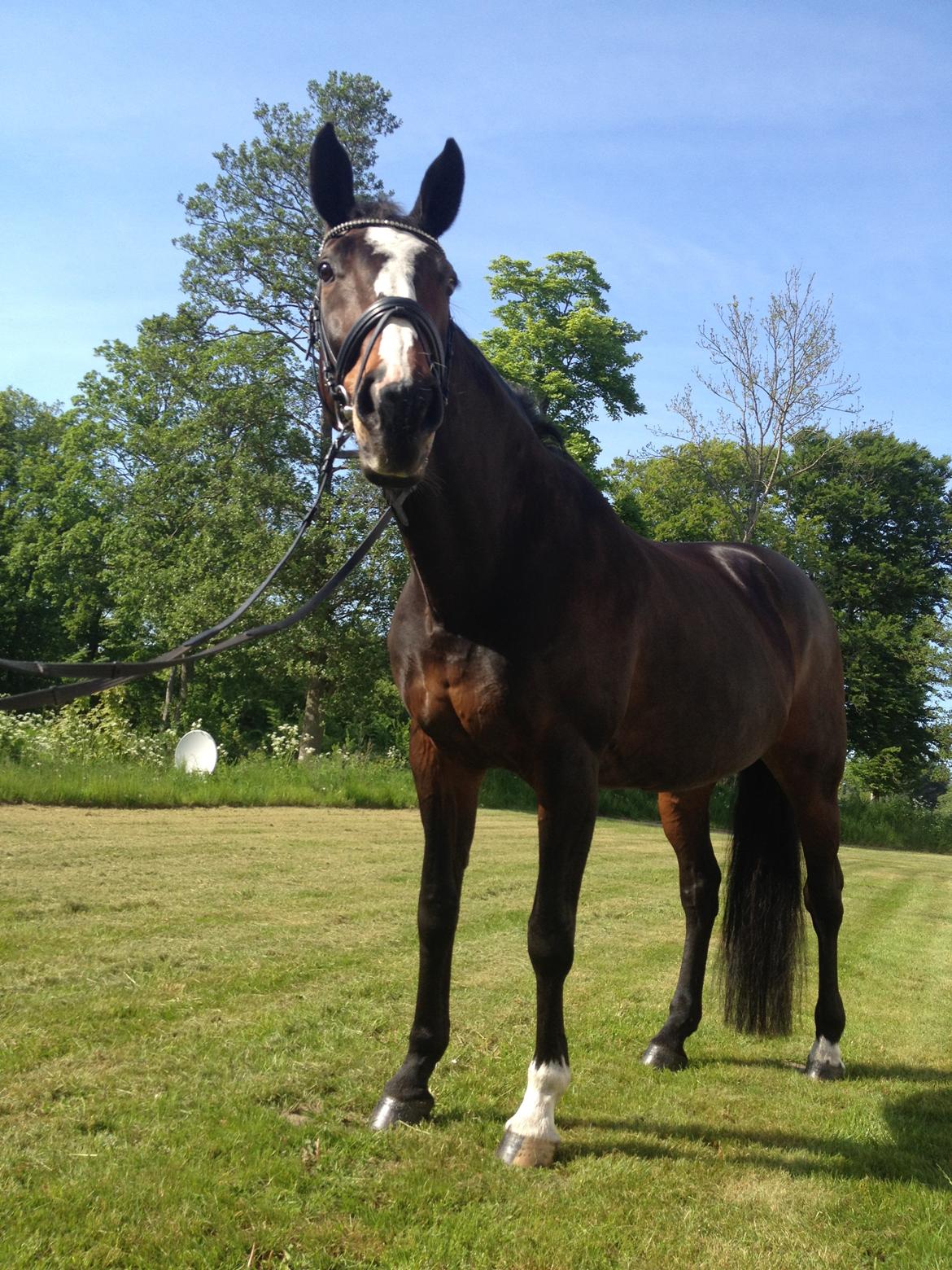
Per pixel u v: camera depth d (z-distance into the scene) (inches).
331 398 108.3
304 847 354.6
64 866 271.4
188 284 885.2
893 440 1268.5
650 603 126.2
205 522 888.9
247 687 1141.7
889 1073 151.0
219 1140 101.8
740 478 1094.4
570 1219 93.4
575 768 110.7
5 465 1359.5
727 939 159.2
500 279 935.7
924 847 887.7
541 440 125.4
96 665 96.7
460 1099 121.3
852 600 1227.9
